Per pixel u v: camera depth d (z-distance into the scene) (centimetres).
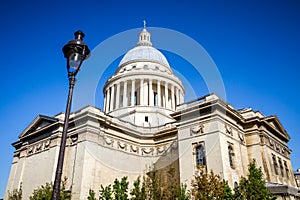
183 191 3500
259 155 5178
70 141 5316
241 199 3356
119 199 2969
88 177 4700
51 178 5047
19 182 5947
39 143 6000
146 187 3428
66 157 5212
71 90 1594
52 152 5406
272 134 5922
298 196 4603
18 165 6294
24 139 6538
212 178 3581
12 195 5762
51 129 5797
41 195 4084
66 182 4688
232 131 5044
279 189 4431
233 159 4762
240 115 5375
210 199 3341
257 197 3297
